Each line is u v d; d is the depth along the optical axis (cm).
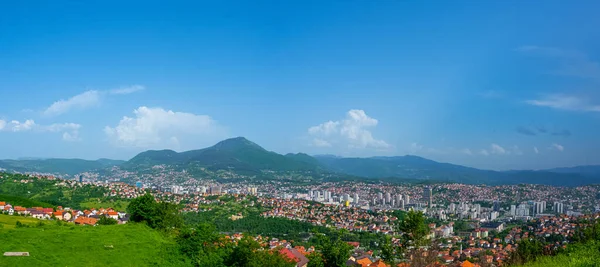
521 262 3544
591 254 2972
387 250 4178
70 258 4762
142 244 5888
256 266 4878
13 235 5366
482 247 9806
